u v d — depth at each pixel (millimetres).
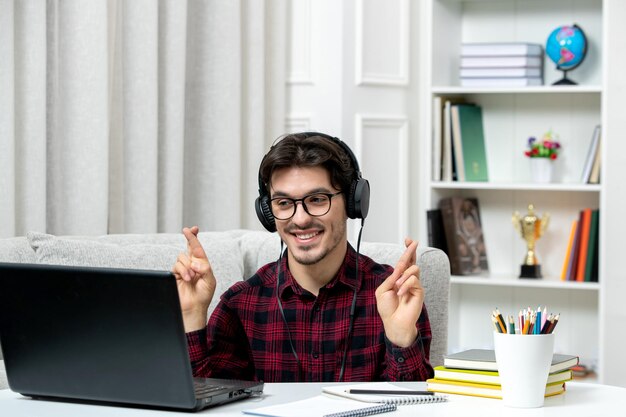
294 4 4078
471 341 4441
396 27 4188
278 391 1636
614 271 3865
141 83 3367
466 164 4191
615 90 3824
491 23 4344
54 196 3178
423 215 4266
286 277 1962
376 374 1922
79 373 1509
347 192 1875
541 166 4113
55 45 3117
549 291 4293
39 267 1486
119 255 2357
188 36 3715
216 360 1980
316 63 4047
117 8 3338
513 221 4156
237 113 3770
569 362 1611
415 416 1411
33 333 1528
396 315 1731
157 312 1415
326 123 4027
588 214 3990
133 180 3367
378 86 4133
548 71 4227
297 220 1804
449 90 4133
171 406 1455
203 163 3740
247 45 3883
